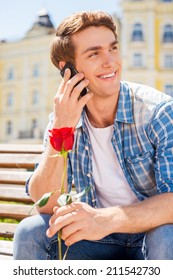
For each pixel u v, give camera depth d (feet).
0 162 8.67
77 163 6.49
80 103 6.07
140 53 96.84
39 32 106.11
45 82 105.29
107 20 6.18
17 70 108.47
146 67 96.17
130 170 6.16
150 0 95.86
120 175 6.28
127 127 6.16
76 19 6.19
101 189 6.39
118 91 6.23
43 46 105.50
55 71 104.37
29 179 6.41
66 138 4.84
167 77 97.55
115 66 6.15
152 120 5.98
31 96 107.04
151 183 6.16
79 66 6.24
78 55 6.21
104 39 6.12
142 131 6.07
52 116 6.75
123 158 6.16
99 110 6.30
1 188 8.40
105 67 6.09
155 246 5.08
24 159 8.46
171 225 5.18
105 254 6.13
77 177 6.50
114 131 6.19
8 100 109.40
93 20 6.13
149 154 6.05
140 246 6.21
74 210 5.24
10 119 108.58
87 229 5.17
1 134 108.99
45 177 6.07
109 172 6.31
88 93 6.12
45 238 5.71
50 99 104.68
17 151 8.61
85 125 6.46
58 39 6.38
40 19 107.24
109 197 6.39
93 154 6.40
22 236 5.73
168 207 5.25
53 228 5.18
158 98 6.14
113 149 6.28
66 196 4.81
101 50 6.13
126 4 97.09
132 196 6.28
